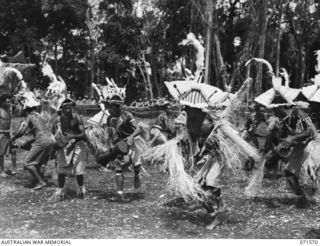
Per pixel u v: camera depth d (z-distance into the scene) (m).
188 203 7.14
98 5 39.00
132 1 38.72
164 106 9.80
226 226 6.01
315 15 34.84
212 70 32.22
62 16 37.12
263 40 25.58
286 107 7.39
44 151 8.23
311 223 6.20
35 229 5.79
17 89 12.36
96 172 10.12
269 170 10.02
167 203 7.19
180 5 37.88
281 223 6.18
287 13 34.38
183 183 5.75
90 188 8.39
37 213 6.59
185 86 6.14
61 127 7.30
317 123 7.96
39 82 38.22
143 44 38.69
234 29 35.41
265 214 6.64
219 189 6.03
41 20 38.00
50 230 5.75
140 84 42.69
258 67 25.16
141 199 7.48
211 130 6.05
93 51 36.25
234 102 6.15
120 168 7.32
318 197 7.62
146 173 9.80
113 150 7.29
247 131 9.62
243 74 28.33
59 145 7.26
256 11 25.78
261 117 9.68
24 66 16.67
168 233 5.66
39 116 8.35
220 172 5.94
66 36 38.72
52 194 7.84
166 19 39.53
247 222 6.20
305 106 6.91
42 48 36.34
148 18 38.53
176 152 6.03
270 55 34.38
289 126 7.16
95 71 40.38
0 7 34.31
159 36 39.56
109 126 7.80
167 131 9.59
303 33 36.38
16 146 9.56
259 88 25.09
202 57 6.38
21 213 6.59
